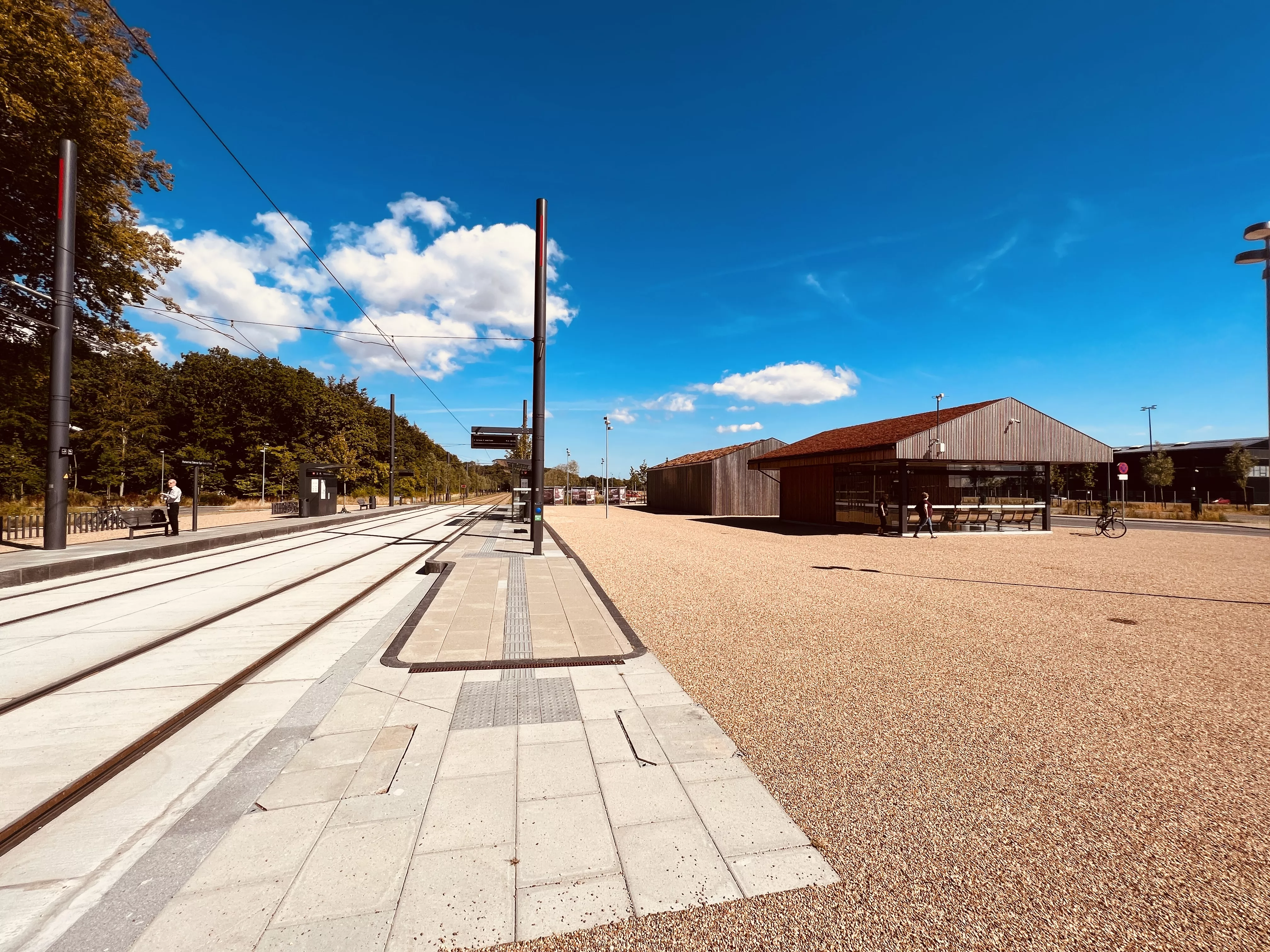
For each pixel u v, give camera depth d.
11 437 32.25
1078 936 1.97
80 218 13.82
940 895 2.16
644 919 2.01
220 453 48.62
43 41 11.59
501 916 2.00
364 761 3.13
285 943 1.86
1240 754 3.40
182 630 5.96
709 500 34.25
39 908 2.06
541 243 11.80
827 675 4.82
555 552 12.91
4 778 2.96
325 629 6.22
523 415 34.97
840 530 21.89
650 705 4.05
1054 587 9.29
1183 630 6.45
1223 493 46.28
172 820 2.64
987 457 19.06
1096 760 3.31
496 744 3.38
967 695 4.38
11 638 5.62
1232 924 2.02
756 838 2.49
